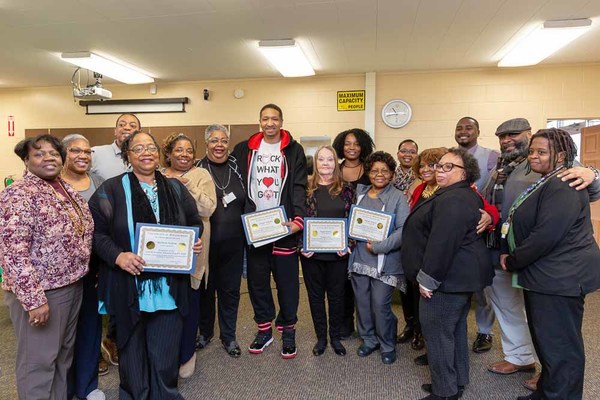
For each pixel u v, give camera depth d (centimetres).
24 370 165
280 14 343
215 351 262
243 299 378
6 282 161
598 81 486
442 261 177
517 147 231
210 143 242
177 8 331
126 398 182
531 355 227
